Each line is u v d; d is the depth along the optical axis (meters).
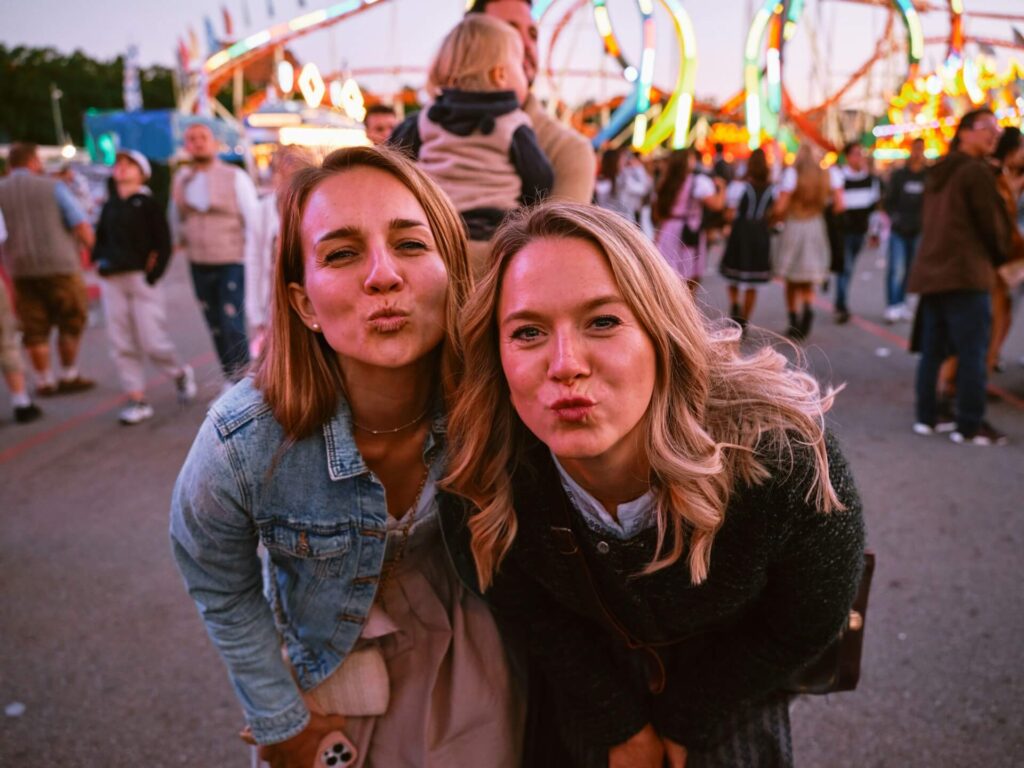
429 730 1.24
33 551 3.16
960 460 3.73
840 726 2.00
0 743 2.06
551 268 0.90
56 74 48.72
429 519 1.25
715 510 0.98
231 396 1.16
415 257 1.05
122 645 2.50
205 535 1.15
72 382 5.67
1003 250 3.73
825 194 6.23
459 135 2.04
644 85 10.83
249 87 27.20
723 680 1.20
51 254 5.35
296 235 1.06
